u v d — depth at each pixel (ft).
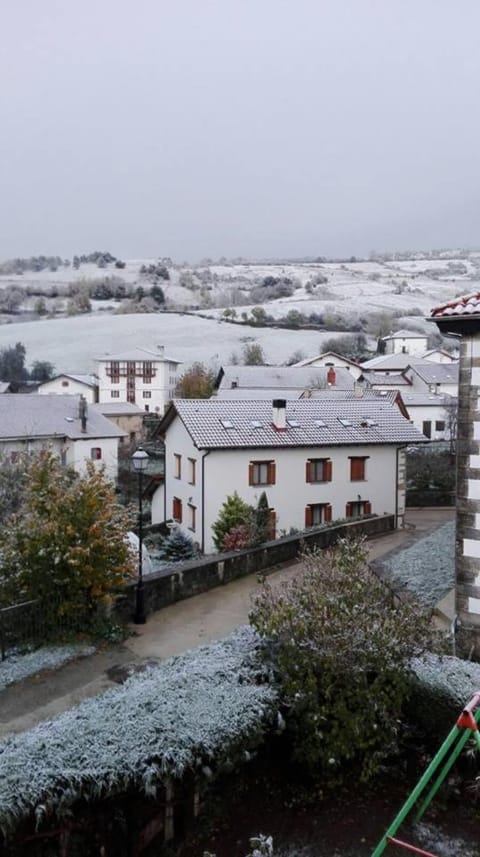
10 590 51.78
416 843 27.09
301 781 31.09
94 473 57.98
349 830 27.96
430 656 34.73
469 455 42.73
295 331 424.46
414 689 32.14
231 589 67.56
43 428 153.28
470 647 42.78
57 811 24.07
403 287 642.22
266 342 393.50
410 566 64.34
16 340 428.15
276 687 31.30
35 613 51.06
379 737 29.99
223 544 83.56
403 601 39.29
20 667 46.68
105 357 307.17
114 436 165.58
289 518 100.73
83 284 617.62
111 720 28.22
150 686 31.68
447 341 399.03
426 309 540.52
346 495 104.42
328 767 30.30
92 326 456.45
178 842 27.43
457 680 31.94
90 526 52.95
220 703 29.45
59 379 284.20
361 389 160.56
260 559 75.25
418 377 230.48
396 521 105.81
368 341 405.18
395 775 31.19
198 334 420.36
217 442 95.50
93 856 25.58
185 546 96.12
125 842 26.30
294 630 30.81
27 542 51.93
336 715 29.68
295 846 27.17
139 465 56.44
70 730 27.53
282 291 609.01
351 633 30.01
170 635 54.19
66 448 156.66
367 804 29.55
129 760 25.68
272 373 223.71
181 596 63.67
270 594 36.40
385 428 109.09
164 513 112.98
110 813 25.94
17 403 159.63
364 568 40.32
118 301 585.63
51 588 51.70
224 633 54.65
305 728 30.04
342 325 445.78
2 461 100.94
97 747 26.25
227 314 476.13
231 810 29.37
